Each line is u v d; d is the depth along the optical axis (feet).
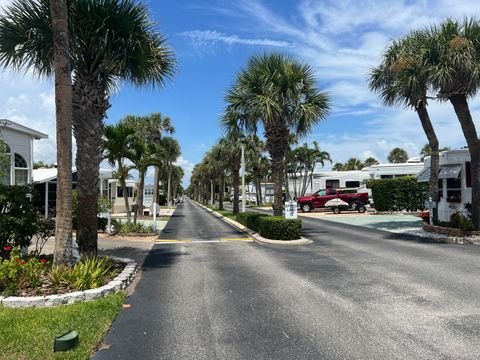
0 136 46.44
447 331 16.46
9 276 21.57
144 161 67.05
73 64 29.32
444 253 36.27
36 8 27.81
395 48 52.31
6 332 15.80
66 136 24.06
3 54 29.25
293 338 15.96
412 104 53.01
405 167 115.34
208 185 236.02
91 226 29.63
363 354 14.33
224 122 54.85
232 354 14.49
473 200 48.11
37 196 29.25
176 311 19.67
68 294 20.40
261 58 50.98
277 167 52.65
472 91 48.55
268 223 47.52
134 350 14.88
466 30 46.50
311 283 25.25
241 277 27.43
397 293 22.48
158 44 32.07
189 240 50.44
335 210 107.04
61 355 13.84
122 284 23.94
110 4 28.32
